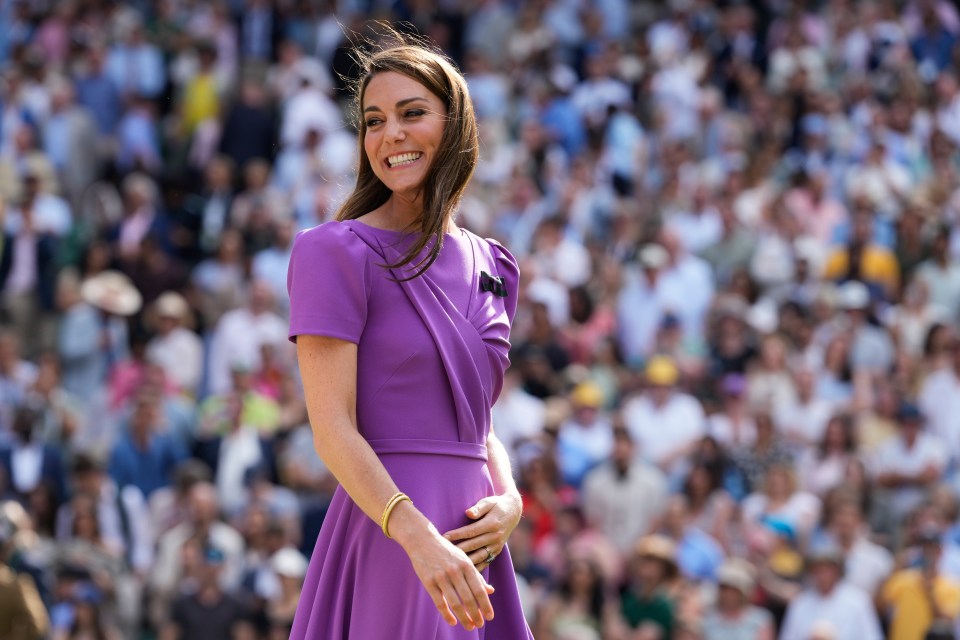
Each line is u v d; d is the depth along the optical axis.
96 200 60.72
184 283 55.59
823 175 58.12
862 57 70.12
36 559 34.53
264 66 69.44
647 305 51.12
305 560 38.56
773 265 53.97
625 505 39.78
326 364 12.09
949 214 58.03
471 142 12.67
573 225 57.00
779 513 38.78
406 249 12.47
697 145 64.69
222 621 35.19
